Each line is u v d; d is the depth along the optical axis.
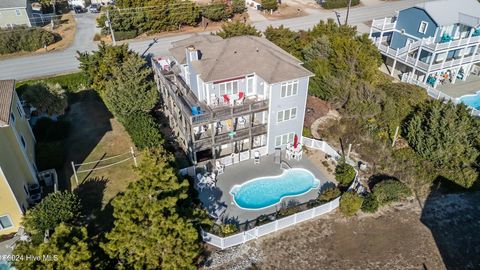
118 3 68.12
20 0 69.38
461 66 51.44
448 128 36.44
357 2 84.12
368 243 29.02
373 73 46.75
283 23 72.31
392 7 83.00
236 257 27.64
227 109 33.75
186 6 68.69
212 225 28.69
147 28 67.44
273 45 41.62
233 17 75.25
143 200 23.08
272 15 77.19
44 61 56.56
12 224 28.08
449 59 53.06
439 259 27.86
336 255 28.02
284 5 83.56
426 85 49.12
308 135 40.66
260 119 37.69
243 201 32.59
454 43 48.50
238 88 36.00
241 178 35.22
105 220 29.88
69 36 66.38
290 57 38.38
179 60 38.00
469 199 33.41
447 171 35.47
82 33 67.81
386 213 31.80
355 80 45.72
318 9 81.62
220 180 34.91
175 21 68.69
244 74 34.34
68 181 34.09
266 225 29.03
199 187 33.59
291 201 32.66
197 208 27.69
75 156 37.62
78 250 20.39
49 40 61.91
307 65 48.34
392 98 43.72
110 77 44.75
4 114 26.94
